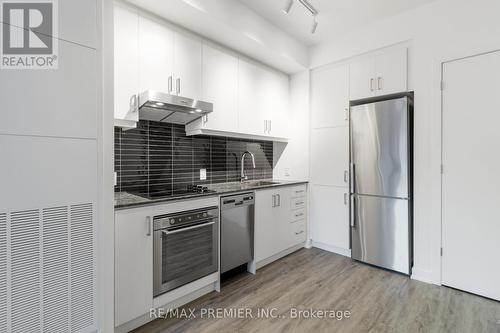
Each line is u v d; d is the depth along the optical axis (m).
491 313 1.91
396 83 2.71
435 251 2.39
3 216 1.11
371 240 2.81
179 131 2.68
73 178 1.32
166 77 2.17
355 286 2.36
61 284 1.28
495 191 2.11
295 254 3.22
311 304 2.05
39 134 1.21
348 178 3.09
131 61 1.96
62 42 1.28
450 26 2.32
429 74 2.44
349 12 2.63
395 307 2.00
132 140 2.31
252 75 3.05
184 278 2.01
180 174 2.68
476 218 2.19
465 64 2.25
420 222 2.49
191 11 2.07
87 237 1.37
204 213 2.16
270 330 1.72
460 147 2.27
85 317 1.36
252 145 3.55
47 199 1.23
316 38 3.19
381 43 2.78
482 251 2.16
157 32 2.12
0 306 1.10
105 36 1.44
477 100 2.19
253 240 2.66
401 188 2.59
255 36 2.61
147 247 1.77
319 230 3.38
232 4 2.35
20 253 1.16
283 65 3.29
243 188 2.62
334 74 3.23
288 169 3.68
